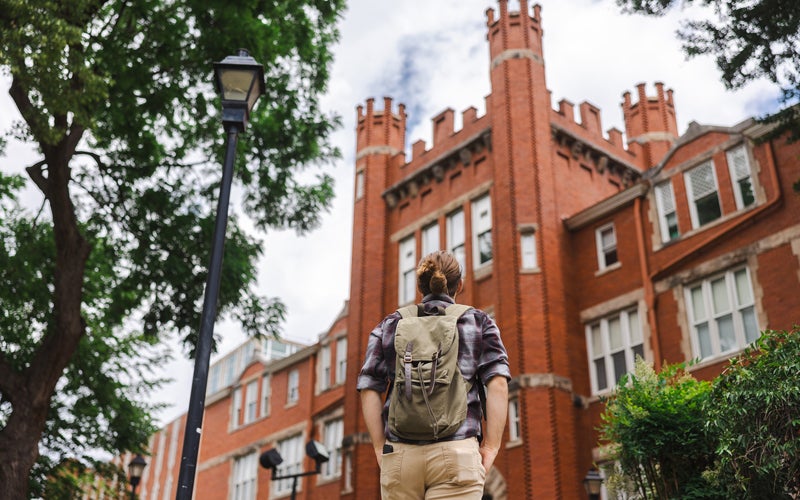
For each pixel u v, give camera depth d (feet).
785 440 31.19
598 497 55.31
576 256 79.20
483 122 87.20
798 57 40.75
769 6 40.04
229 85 31.91
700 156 70.18
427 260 11.42
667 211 72.08
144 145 56.54
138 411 71.67
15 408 43.29
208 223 57.57
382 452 9.99
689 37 42.78
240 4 50.96
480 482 9.53
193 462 24.18
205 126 58.70
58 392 66.74
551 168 81.76
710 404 34.35
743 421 32.24
